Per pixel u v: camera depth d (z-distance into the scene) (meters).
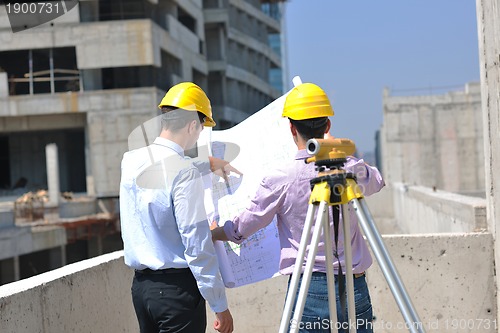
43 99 35.19
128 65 34.94
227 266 3.28
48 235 26.00
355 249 2.98
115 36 34.97
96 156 34.84
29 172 40.09
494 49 4.48
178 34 40.53
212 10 48.19
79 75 36.53
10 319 2.88
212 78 49.38
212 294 2.89
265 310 4.99
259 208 3.01
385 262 2.57
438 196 10.09
